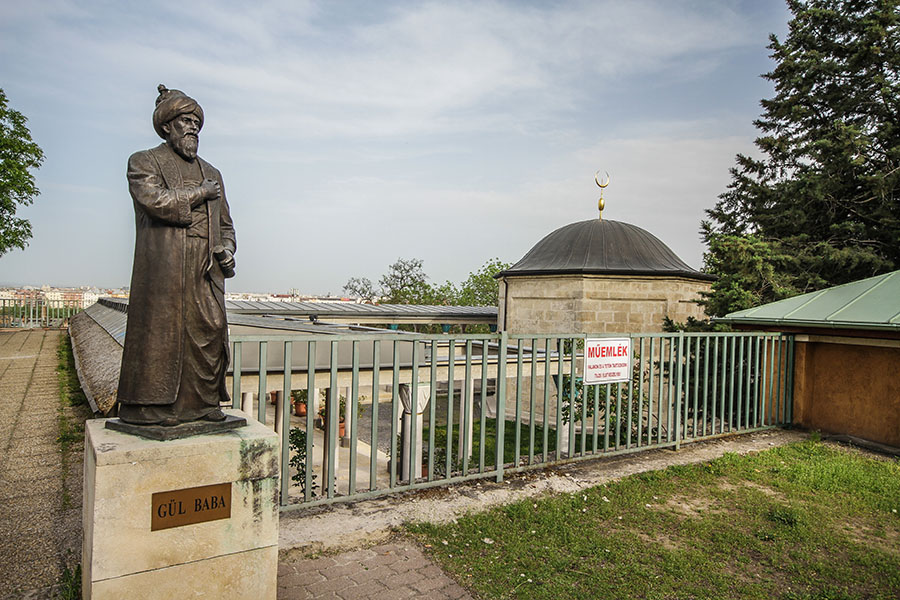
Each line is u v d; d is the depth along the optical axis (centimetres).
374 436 498
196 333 315
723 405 769
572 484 559
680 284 1745
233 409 397
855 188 1672
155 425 305
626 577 389
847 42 1859
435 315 2264
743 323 909
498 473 559
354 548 413
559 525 464
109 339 935
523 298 1861
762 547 443
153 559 285
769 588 384
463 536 438
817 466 637
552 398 1728
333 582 365
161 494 285
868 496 554
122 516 276
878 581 398
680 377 720
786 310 880
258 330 789
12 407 827
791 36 1956
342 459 1303
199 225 316
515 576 383
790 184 1734
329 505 481
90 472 291
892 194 1578
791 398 855
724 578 393
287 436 454
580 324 1700
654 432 925
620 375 658
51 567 362
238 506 307
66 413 794
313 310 2044
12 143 2536
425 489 528
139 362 304
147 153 310
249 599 314
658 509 512
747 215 1978
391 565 390
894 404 742
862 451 732
